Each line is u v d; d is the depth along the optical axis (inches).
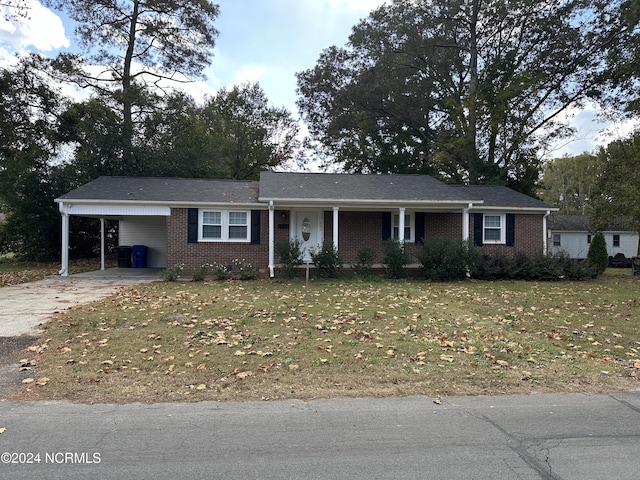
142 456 122.6
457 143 1022.4
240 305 353.7
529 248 709.9
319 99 1273.4
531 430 142.4
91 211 582.2
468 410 158.9
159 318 302.7
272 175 689.0
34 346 232.8
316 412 155.4
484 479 112.2
